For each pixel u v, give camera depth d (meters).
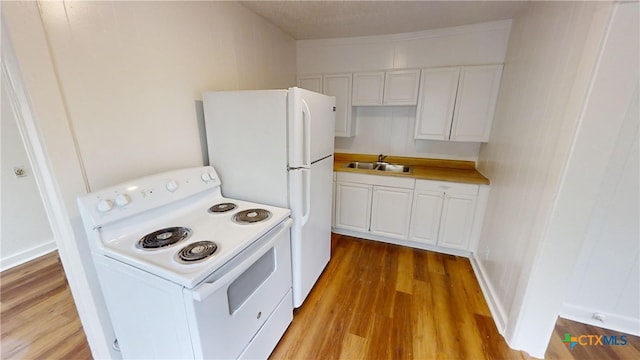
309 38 2.96
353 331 1.67
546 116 1.41
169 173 1.42
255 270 1.25
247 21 2.13
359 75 2.81
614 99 1.07
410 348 1.55
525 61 1.81
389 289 2.09
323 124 1.85
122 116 1.28
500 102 2.24
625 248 1.56
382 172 2.66
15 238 2.37
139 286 1.01
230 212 1.49
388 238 2.88
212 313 0.98
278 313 1.52
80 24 1.08
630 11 0.98
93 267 1.21
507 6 1.95
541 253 1.34
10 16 0.90
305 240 1.76
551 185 1.27
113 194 1.15
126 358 1.25
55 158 1.05
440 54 2.57
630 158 1.43
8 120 2.26
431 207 2.56
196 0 1.63
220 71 1.89
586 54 1.10
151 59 1.39
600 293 1.67
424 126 2.64
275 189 1.60
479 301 1.96
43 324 1.71
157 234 1.19
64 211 1.10
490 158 2.35
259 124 1.53
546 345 1.46
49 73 1.00
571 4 1.26
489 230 2.19
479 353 1.52
